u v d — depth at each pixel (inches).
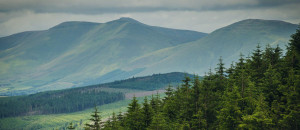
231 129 1641.2
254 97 1651.1
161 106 2434.8
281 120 1487.5
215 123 1829.5
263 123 1514.5
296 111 1473.9
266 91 1724.9
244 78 1740.9
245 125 1512.1
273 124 1469.0
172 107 2172.7
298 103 1518.2
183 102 2006.6
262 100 1557.6
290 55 1861.5
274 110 1562.5
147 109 2135.8
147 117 2110.0
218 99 1961.1
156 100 2503.7
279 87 1642.5
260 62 2046.0
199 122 1811.0
